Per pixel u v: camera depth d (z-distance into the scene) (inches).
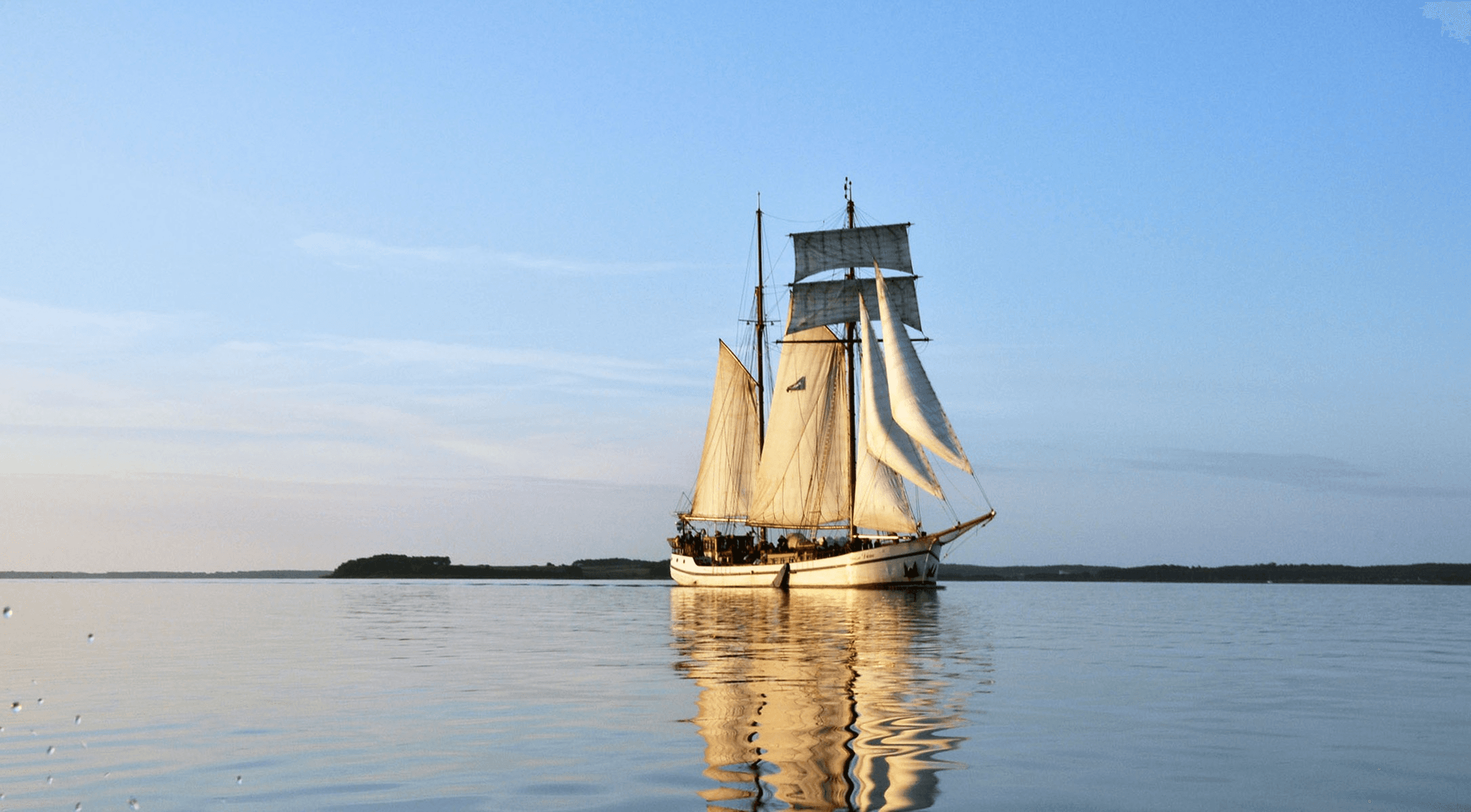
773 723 762.8
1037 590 4886.8
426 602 3260.3
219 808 530.6
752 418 4350.4
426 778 591.5
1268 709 846.5
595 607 2778.1
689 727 746.8
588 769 612.4
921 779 583.8
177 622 2108.8
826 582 3833.7
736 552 4279.0
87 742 703.1
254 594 4160.9
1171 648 1417.3
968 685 983.0
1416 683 1026.1
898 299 4195.4
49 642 1550.2
